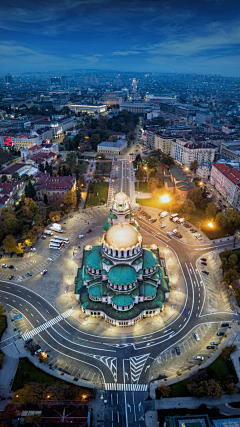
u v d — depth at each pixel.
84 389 110.00
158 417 102.19
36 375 116.06
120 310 138.00
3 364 120.81
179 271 175.38
